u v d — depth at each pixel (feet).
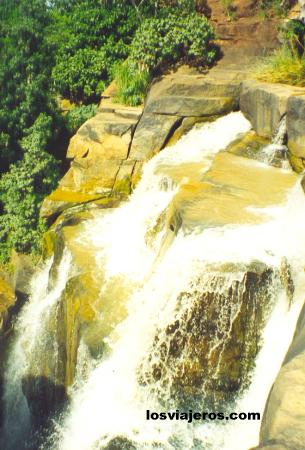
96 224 46.09
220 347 30.30
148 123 51.47
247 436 28.45
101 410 32.32
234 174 41.52
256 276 29.84
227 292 29.91
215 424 29.68
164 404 31.09
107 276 38.06
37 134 58.44
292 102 40.68
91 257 40.60
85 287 36.99
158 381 31.22
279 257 31.17
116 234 44.27
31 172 57.52
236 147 45.83
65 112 64.39
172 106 51.16
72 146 52.26
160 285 32.96
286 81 48.52
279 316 30.17
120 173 50.31
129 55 62.13
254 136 46.26
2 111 58.49
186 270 31.27
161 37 56.59
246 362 30.12
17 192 56.80
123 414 31.58
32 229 55.16
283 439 17.43
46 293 44.86
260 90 45.52
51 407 39.75
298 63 50.06
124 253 41.09
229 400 30.25
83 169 50.93
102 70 63.93
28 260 52.95
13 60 60.29
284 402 19.02
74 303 36.70
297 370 20.30
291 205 36.70
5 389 46.68
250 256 31.17
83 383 33.76
